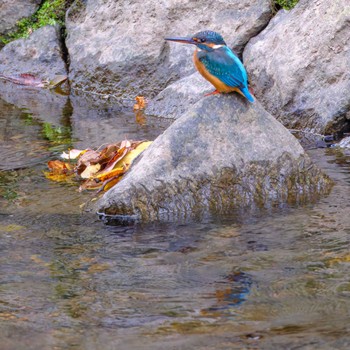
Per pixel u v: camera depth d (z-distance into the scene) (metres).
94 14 18.31
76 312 7.03
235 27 16.19
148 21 17.20
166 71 16.89
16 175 11.68
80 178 11.46
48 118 15.56
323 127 13.65
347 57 13.80
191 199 10.01
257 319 6.75
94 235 9.19
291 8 15.78
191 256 8.42
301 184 10.48
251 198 10.23
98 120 15.36
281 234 9.00
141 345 6.31
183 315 6.90
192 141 10.15
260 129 10.39
